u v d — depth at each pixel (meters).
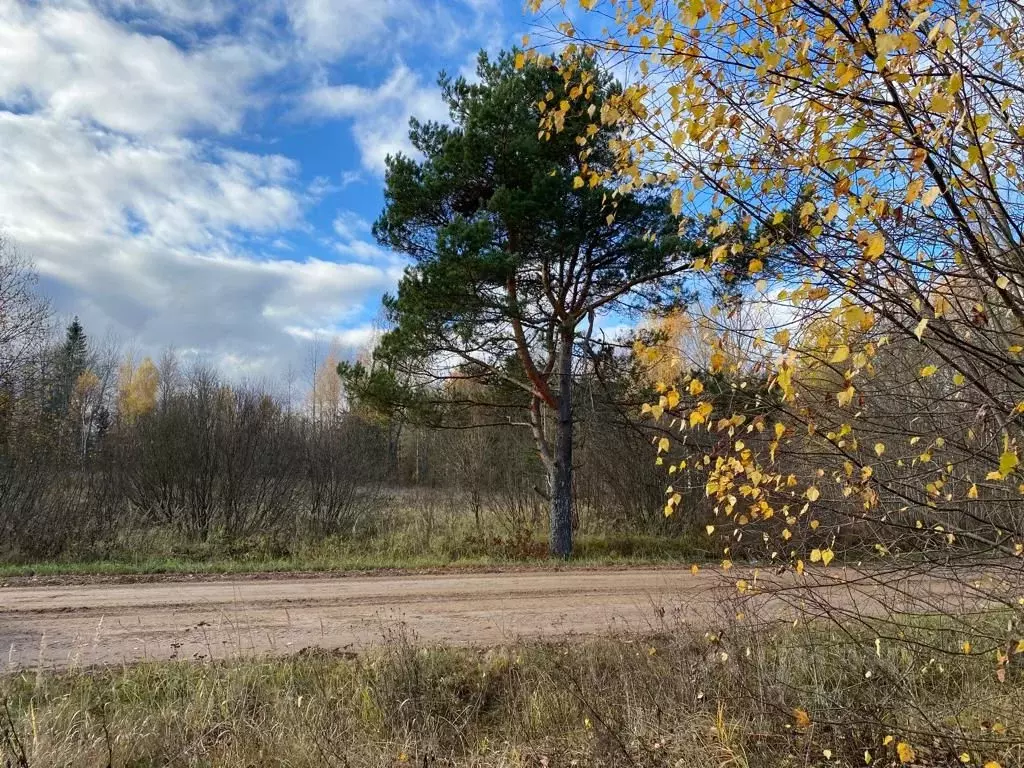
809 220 2.94
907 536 3.71
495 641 7.14
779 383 2.86
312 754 4.77
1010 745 3.63
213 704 5.46
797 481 3.73
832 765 4.11
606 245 13.18
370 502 17.80
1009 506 3.62
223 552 13.85
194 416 16.61
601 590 10.04
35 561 12.80
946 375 3.36
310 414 20.28
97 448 17.22
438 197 13.27
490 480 18.44
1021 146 2.91
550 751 4.91
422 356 13.80
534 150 12.07
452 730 5.42
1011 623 3.83
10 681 5.79
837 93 2.77
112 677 6.00
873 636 4.60
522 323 13.27
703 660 5.45
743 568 5.31
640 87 3.38
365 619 8.16
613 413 15.12
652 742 4.67
